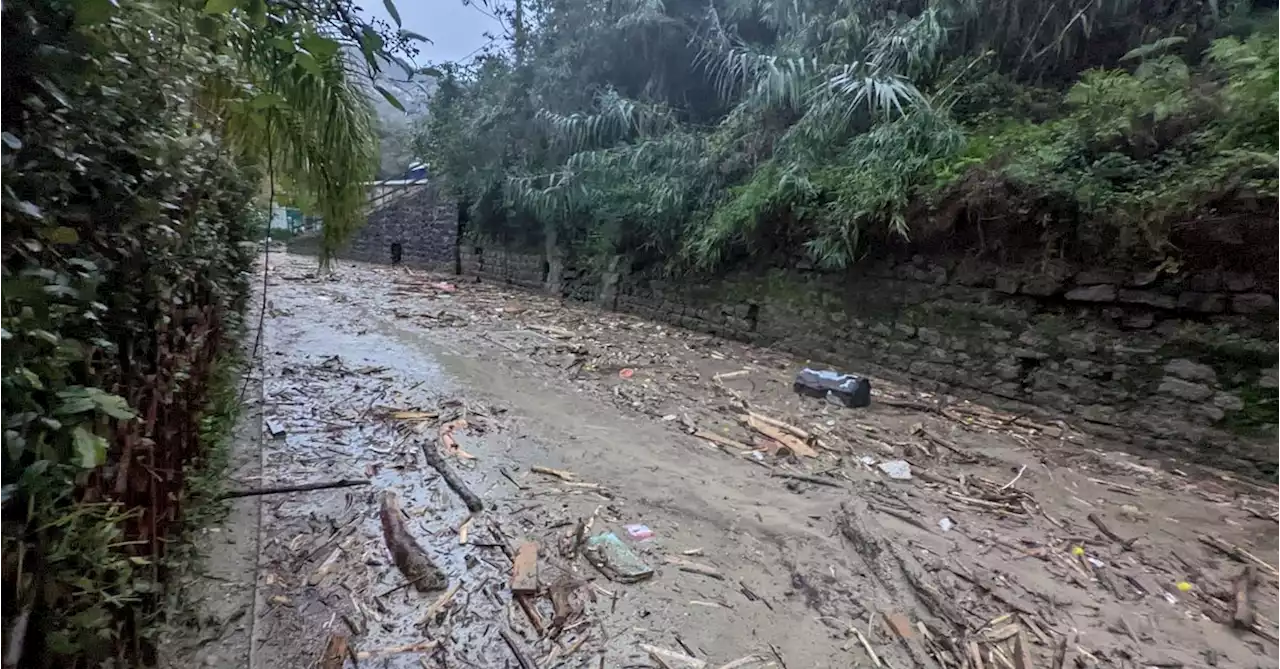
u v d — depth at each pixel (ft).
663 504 10.81
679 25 30.94
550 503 10.71
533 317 29.50
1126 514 10.74
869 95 19.06
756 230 22.84
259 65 6.93
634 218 28.96
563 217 34.58
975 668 7.04
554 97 35.04
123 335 5.33
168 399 6.82
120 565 4.33
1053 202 14.60
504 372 19.12
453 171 41.60
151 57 4.78
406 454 12.56
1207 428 12.96
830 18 22.18
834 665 7.09
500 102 37.60
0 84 2.92
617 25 31.42
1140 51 15.24
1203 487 11.93
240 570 8.33
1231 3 16.33
